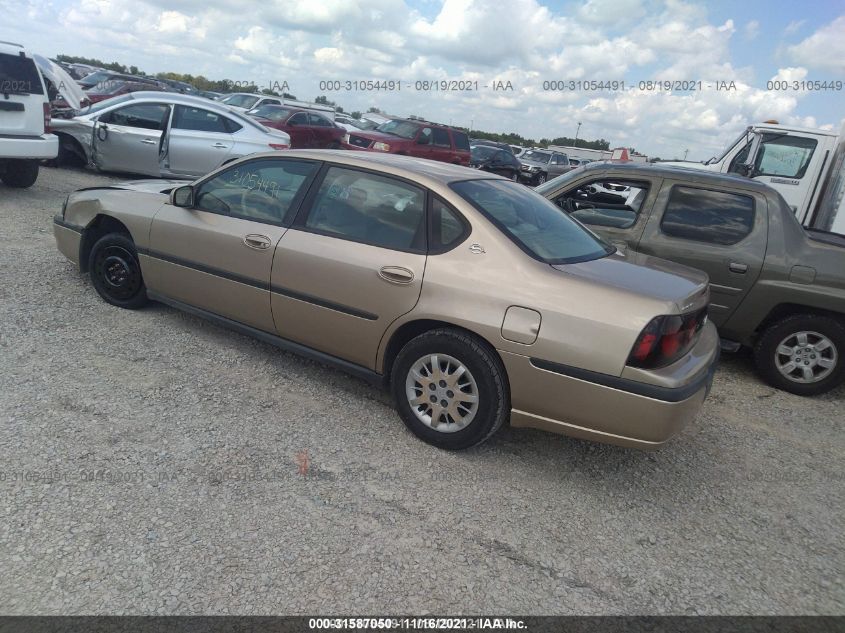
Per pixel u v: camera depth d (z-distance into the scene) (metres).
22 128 8.16
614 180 5.58
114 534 2.61
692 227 5.26
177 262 4.46
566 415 3.21
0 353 4.00
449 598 2.50
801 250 4.98
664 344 3.07
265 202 4.16
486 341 3.32
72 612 2.22
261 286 4.03
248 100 19.80
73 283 5.43
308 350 4.02
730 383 5.26
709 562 2.91
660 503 3.35
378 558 2.67
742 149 10.71
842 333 4.86
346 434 3.62
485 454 3.61
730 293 5.13
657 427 3.05
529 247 3.43
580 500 3.28
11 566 2.38
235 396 3.90
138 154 10.66
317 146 17.19
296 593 2.43
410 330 3.60
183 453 3.23
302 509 2.92
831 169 9.95
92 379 3.85
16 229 6.91
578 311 3.12
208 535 2.68
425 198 3.62
